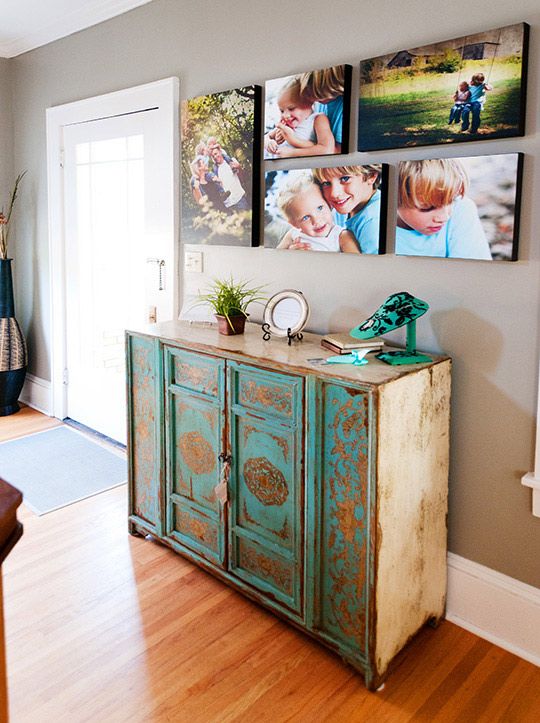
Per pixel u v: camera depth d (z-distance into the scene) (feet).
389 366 6.25
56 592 7.48
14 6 10.66
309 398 6.15
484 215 6.17
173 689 5.99
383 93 6.84
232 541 7.31
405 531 6.19
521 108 5.88
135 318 11.11
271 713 5.72
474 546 6.84
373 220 7.07
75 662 6.32
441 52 6.31
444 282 6.71
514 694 5.96
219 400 7.16
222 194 8.84
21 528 2.82
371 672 5.97
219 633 6.80
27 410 14.10
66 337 13.10
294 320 7.41
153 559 8.23
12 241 14.32
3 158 13.73
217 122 8.74
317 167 7.73
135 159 10.50
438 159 6.44
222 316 7.77
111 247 11.38
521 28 5.75
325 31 7.48
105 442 12.19
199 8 9.00
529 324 6.15
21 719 5.60
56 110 12.14
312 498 6.30
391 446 5.84
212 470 7.45
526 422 6.30
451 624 7.02
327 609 6.40
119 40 10.48
